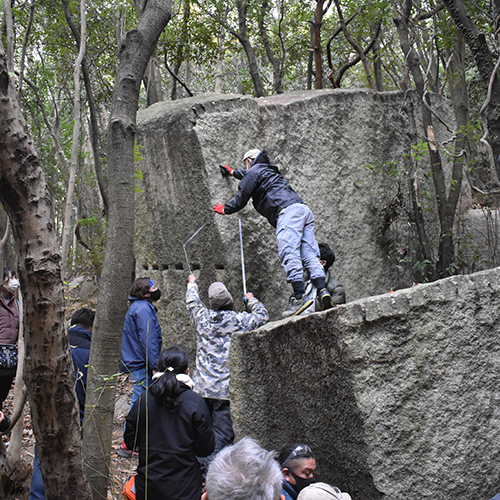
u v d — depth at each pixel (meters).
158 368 3.02
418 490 2.26
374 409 2.25
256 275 4.89
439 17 6.06
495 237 5.94
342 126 5.70
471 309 2.49
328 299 3.89
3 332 4.30
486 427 2.44
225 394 3.71
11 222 1.85
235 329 3.82
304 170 5.34
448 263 5.51
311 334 2.53
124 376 6.20
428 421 2.33
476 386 2.45
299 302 4.08
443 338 2.41
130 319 4.38
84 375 3.48
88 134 13.61
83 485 2.06
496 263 5.96
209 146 4.75
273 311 4.98
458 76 6.33
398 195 5.63
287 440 2.86
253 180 4.23
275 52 11.01
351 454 2.33
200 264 4.98
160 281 5.55
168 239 5.33
